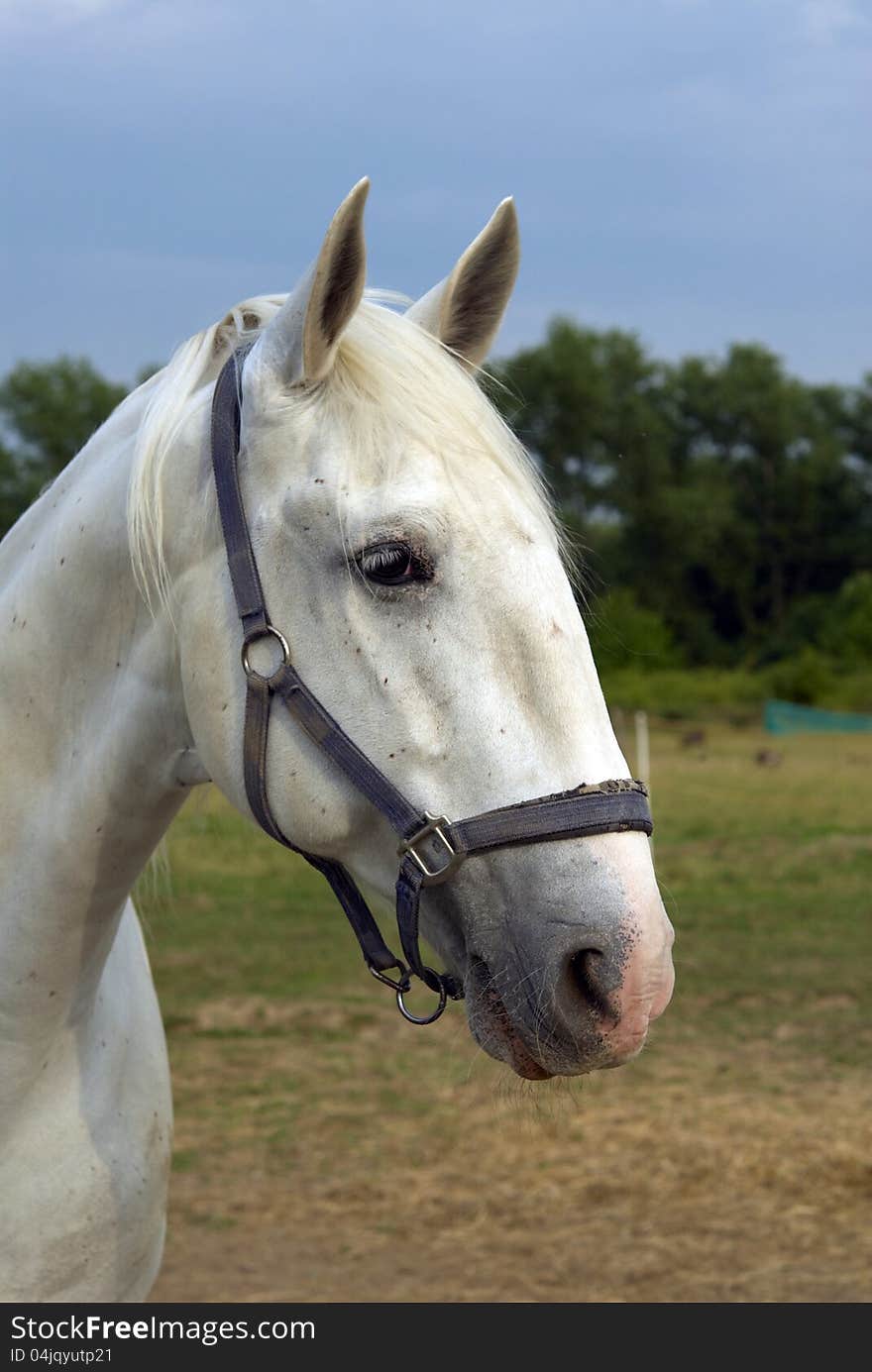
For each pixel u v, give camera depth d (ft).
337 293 5.07
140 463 5.49
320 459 5.10
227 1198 13.83
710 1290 11.57
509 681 4.93
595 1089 16.89
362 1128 15.72
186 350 5.85
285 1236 12.89
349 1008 20.86
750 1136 15.06
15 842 5.66
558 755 4.88
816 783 53.78
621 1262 12.23
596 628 6.09
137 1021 6.40
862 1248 12.46
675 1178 14.07
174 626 5.46
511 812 4.82
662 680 115.96
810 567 165.58
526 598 4.94
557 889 4.76
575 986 4.72
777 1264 12.12
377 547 4.93
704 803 46.21
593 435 147.64
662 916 4.80
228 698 5.29
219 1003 21.11
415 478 4.97
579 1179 14.15
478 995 5.01
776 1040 18.89
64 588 5.68
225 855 35.58
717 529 153.79
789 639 153.17
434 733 4.94
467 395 5.24
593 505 151.94
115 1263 6.01
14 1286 5.68
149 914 27.91
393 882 5.19
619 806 4.84
